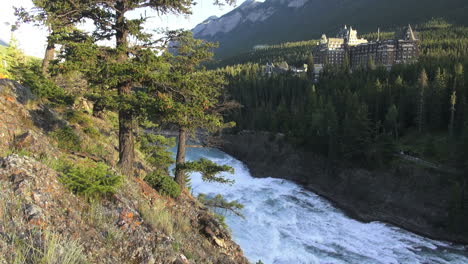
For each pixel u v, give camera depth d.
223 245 11.80
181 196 14.00
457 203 38.50
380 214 44.38
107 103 10.19
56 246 5.26
